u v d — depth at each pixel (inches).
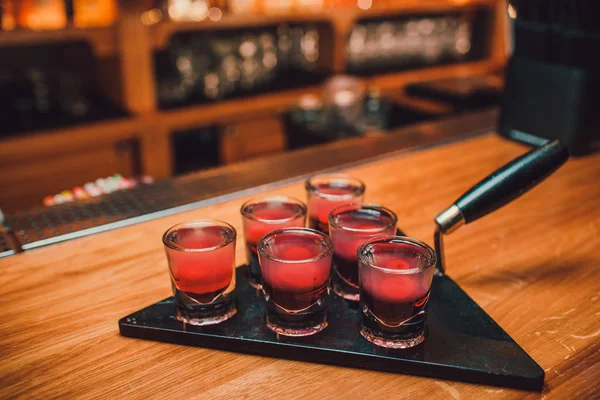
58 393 23.8
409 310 25.0
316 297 26.1
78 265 33.5
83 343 26.9
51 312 29.2
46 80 110.4
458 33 151.7
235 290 30.4
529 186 29.9
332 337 26.3
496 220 38.7
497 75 148.9
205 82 120.0
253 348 26.1
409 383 24.4
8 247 35.6
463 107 92.4
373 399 23.4
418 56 145.9
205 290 26.7
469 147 52.7
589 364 25.3
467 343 26.0
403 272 24.4
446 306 29.0
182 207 40.8
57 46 110.0
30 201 98.5
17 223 38.6
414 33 143.5
